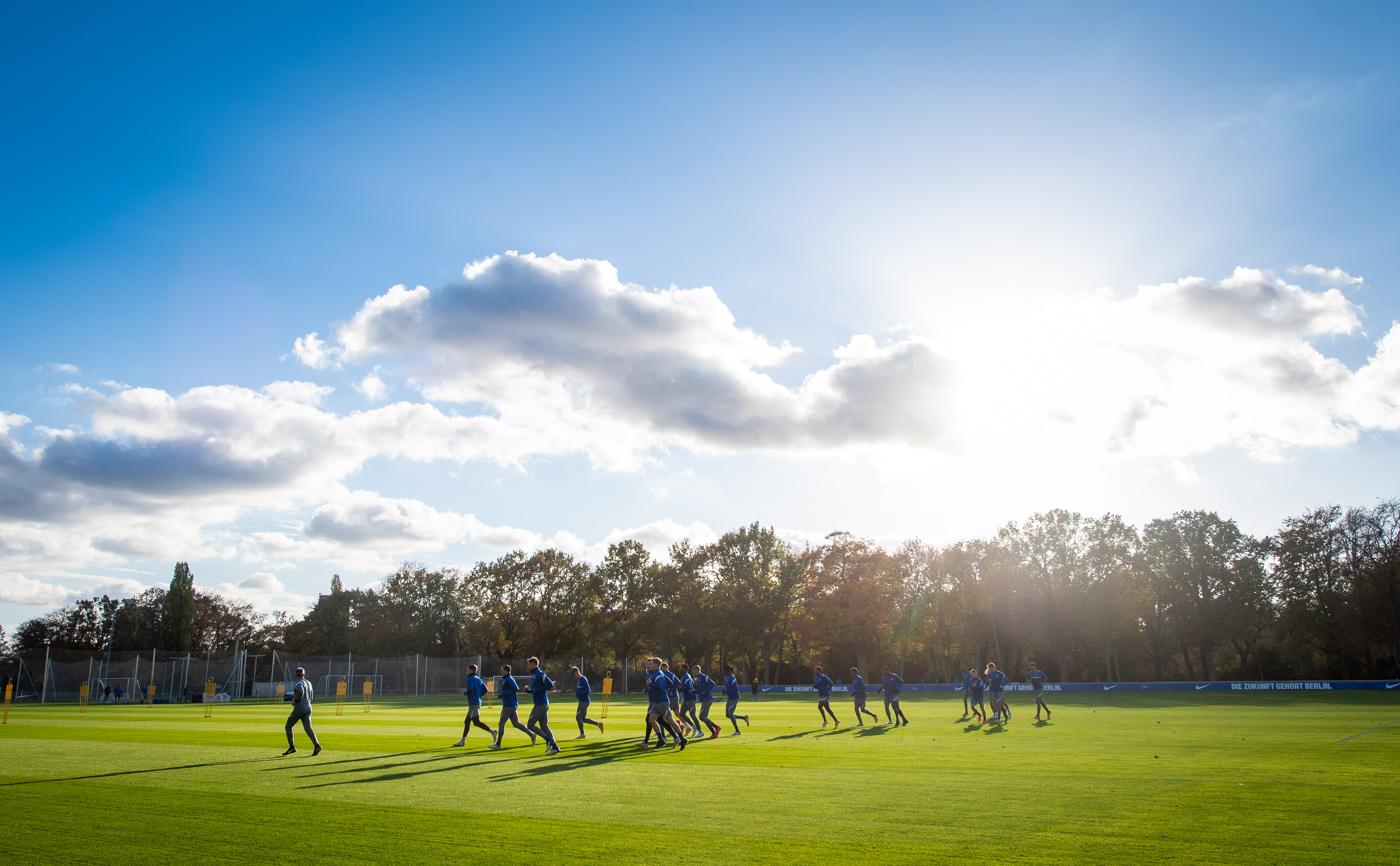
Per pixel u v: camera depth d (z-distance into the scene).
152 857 8.69
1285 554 74.38
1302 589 72.38
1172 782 13.60
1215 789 12.73
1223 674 83.50
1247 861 8.21
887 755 18.64
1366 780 13.62
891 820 10.52
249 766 16.86
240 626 117.00
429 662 82.69
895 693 29.22
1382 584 65.94
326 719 36.31
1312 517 73.75
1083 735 23.56
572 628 96.88
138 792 13.20
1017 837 9.42
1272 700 46.19
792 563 92.19
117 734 26.66
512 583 98.56
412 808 11.52
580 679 24.02
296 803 12.02
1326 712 33.62
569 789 13.38
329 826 10.30
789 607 91.62
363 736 25.20
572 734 25.44
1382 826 9.87
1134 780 13.95
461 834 9.78
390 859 8.53
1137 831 9.67
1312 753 17.64
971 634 86.19
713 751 19.70
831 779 14.38
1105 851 8.69
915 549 88.19
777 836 9.56
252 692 76.44
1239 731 23.97
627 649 96.12
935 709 41.12
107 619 112.06
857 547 87.50
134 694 67.62
